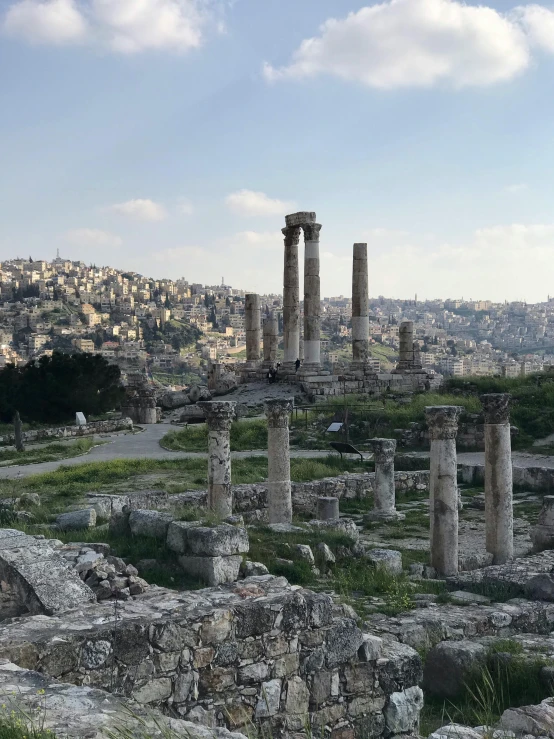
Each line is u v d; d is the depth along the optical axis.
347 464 37.16
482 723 10.61
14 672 8.39
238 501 27.38
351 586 17.52
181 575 14.13
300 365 64.75
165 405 66.38
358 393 61.22
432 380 65.38
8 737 6.39
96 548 14.54
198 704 10.06
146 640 9.84
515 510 30.48
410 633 13.88
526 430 43.38
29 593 11.12
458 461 38.94
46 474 33.72
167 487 30.45
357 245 65.38
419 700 11.71
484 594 17.88
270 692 10.59
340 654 11.23
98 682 9.45
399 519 28.67
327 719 10.98
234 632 10.50
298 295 66.69
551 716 9.56
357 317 65.19
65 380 64.44
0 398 64.62
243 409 55.47
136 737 6.93
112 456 41.72
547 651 13.05
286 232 66.12
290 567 17.62
